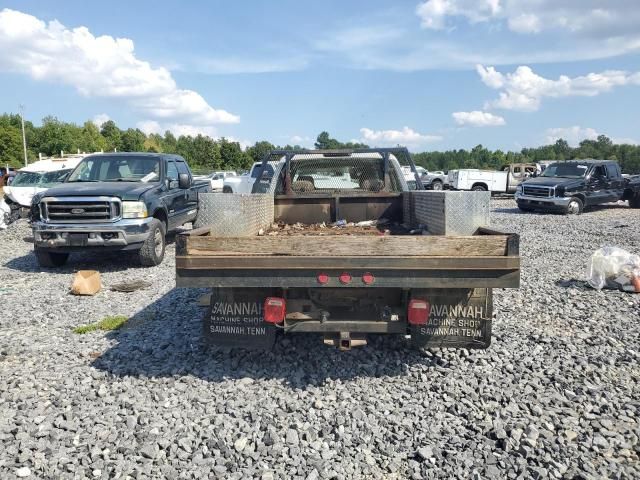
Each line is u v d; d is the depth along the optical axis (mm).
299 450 3150
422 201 5145
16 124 107625
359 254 3605
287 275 3652
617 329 5418
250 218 4816
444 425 3426
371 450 3164
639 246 11453
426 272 3592
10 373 4398
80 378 4270
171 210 10500
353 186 7047
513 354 4695
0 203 15672
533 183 20266
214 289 4211
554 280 7832
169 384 4105
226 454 3100
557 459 3021
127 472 2930
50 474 2918
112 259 10391
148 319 5988
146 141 116062
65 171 17906
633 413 3564
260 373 4309
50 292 7586
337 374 4277
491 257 3535
